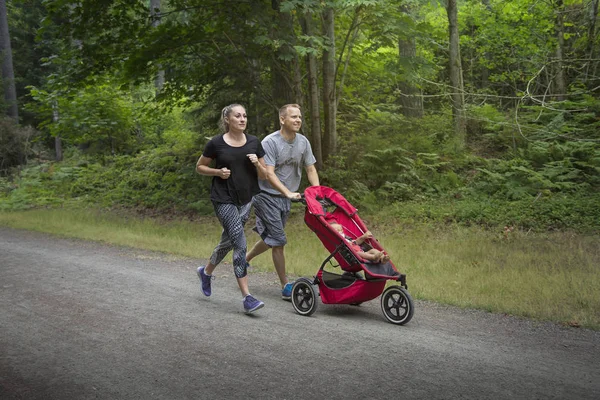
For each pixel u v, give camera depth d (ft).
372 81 50.37
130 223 39.65
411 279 20.54
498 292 18.37
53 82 42.83
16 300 17.95
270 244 18.02
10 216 45.32
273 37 36.73
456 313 16.47
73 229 36.40
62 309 16.76
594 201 32.71
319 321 15.48
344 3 34.37
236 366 11.80
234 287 20.06
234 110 16.03
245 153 16.20
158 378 11.16
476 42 57.16
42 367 11.85
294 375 11.25
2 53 85.51
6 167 76.23
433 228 32.01
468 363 11.94
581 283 18.72
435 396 10.18
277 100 43.86
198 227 37.09
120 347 13.14
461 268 22.02
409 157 42.91
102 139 65.46
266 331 14.39
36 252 28.22
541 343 13.50
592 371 11.55
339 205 17.29
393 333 14.25
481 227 31.53
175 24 41.70
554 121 40.34
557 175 37.17
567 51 47.73
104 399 10.17
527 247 25.75
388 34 42.52
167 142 65.26
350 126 47.78
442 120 48.08
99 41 41.16
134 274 22.34
